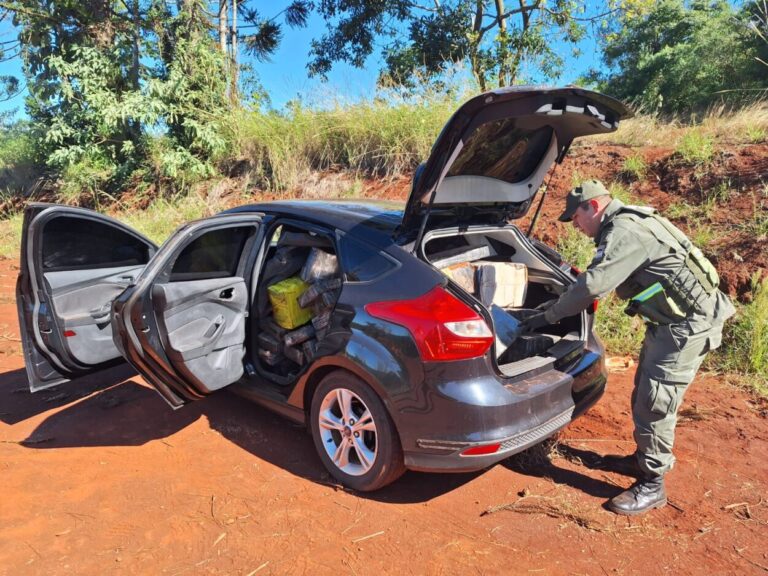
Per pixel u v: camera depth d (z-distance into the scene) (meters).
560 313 2.98
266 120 10.73
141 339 3.24
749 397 4.28
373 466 3.05
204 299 3.46
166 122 11.31
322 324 3.57
